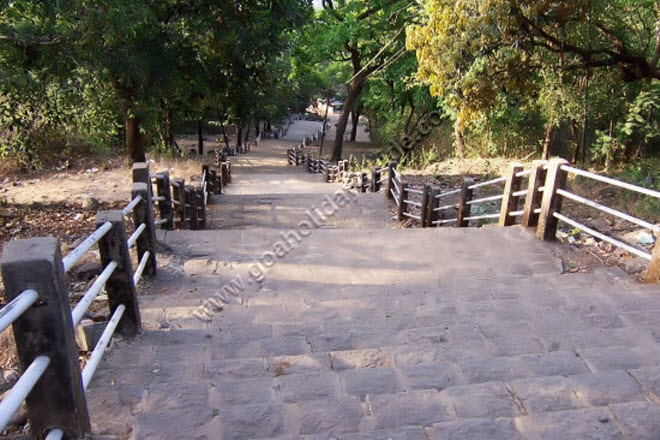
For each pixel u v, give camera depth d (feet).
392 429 7.92
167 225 20.72
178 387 9.24
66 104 33.91
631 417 8.18
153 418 8.34
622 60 34.32
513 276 15.90
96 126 39.34
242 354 11.05
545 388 9.06
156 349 11.04
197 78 42.06
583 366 10.07
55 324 6.70
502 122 53.36
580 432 7.88
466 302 13.74
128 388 9.24
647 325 12.09
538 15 27.58
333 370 10.21
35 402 6.97
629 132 40.22
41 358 6.69
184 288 15.07
